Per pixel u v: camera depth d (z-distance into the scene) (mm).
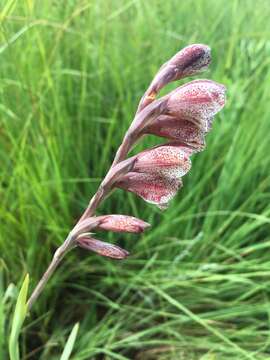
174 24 391
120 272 302
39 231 297
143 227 148
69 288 302
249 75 367
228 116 337
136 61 352
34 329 285
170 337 286
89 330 286
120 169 144
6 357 256
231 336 276
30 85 295
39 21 279
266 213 303
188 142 142
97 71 339
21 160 278
